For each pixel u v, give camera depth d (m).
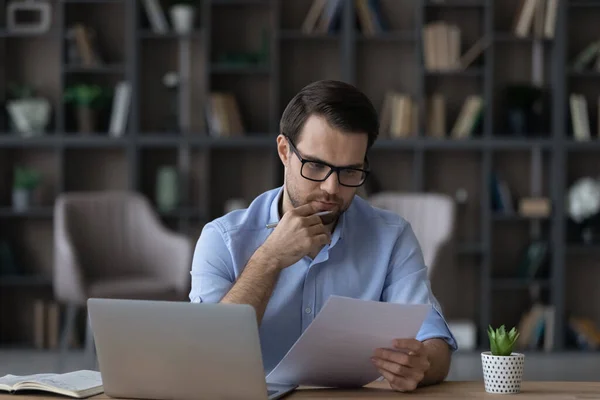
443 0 9.37
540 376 7.90
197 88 9.74
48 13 9.55
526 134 9.38
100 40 9.62
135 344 2.52
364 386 2.86
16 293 9.71
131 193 9.05
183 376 2.51
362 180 2.92
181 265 7.95
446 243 6.99
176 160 9.75
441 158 9.74
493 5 9.65
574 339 9.36
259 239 3.20
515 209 9.67
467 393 2.72
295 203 3.00
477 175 9.75
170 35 9.26
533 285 9.30
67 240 7.67
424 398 2.63
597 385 2.86
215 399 2.51
